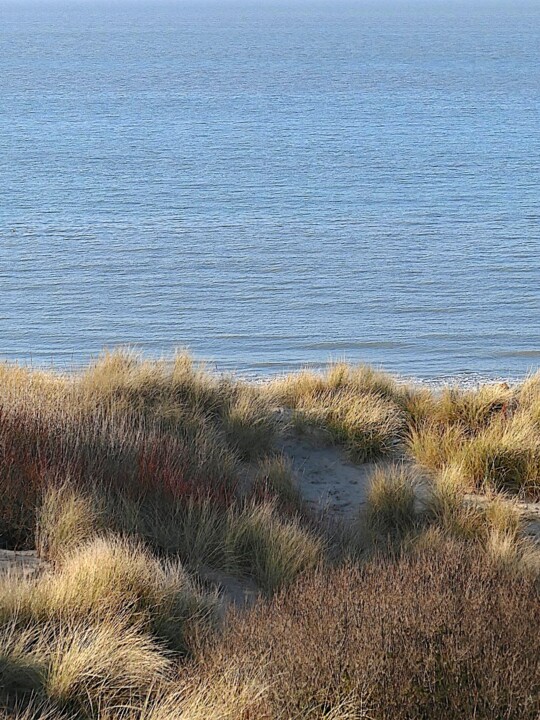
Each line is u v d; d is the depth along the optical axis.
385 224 121.19
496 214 127.69
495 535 18.94
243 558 17.39
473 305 80.81
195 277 92.06
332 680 10.60
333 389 31.11
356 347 67.56
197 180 159.62
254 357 64.50
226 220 124.50
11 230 116.00
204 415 26.16
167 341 69.56
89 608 13.18
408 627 11.22
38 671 11.45
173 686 11.48
